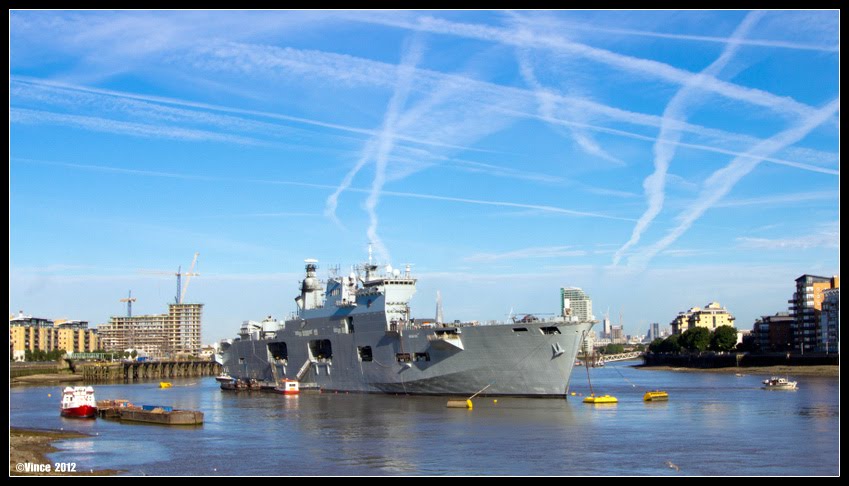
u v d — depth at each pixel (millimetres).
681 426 102375
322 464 79562
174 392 194500
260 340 180500
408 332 134250
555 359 121438
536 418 108125
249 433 102000
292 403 139000
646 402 137875
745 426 102875
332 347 154000
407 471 75688
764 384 178375
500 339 124562
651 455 81938
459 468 76500
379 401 133625
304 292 171375
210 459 83500
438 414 113250
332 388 155750
